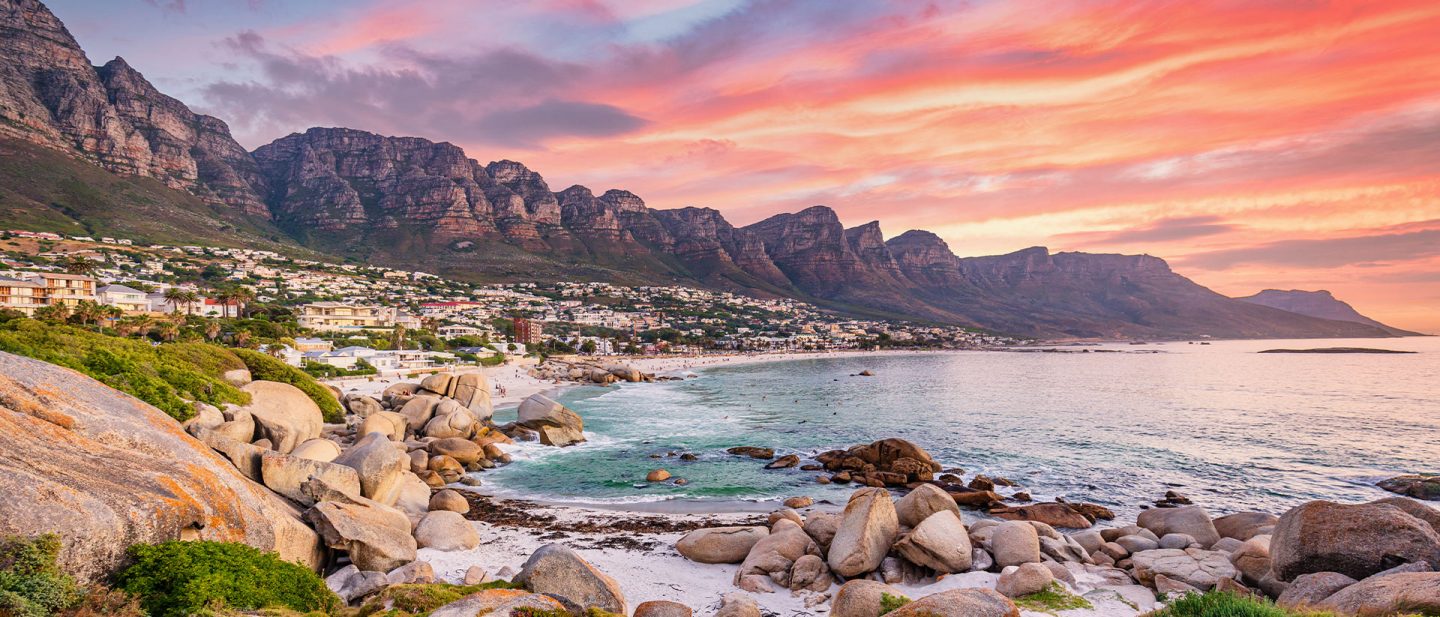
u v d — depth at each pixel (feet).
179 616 46.11
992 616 47.67
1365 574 65.77
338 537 76.28
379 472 98.17
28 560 43.47
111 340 151.94
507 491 133.59
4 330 128.36
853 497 87.04
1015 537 83.41
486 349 521.65
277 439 119.55
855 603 63.87
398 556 78.89
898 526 89.71
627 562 88.89
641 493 133.18
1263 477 150.71
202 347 172.76
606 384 423.64
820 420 245.24
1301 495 134.82
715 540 90.07
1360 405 294.87
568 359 651.25
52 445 56.65
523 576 64.39
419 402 186.09
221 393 130.72
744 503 126.21
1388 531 65.87
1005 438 203.62
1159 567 79.15
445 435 174.70
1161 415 259.39
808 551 84.58
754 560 82.79
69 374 71.61
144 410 73.87
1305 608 55.57
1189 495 135.33
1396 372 539.29
